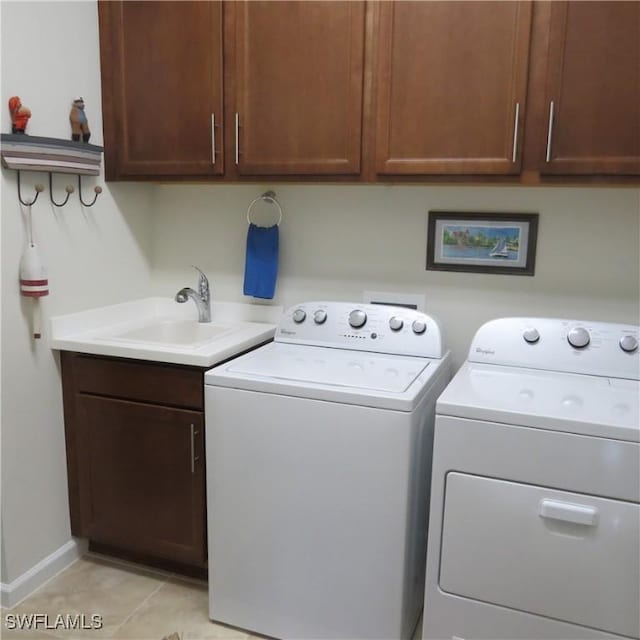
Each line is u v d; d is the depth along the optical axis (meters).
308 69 1.93
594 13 1.63
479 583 1.56
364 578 1.71
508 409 1.48
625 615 1.43
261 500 1.79
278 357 2.00
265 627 1.87
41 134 1.96
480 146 1.79
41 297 2.02
